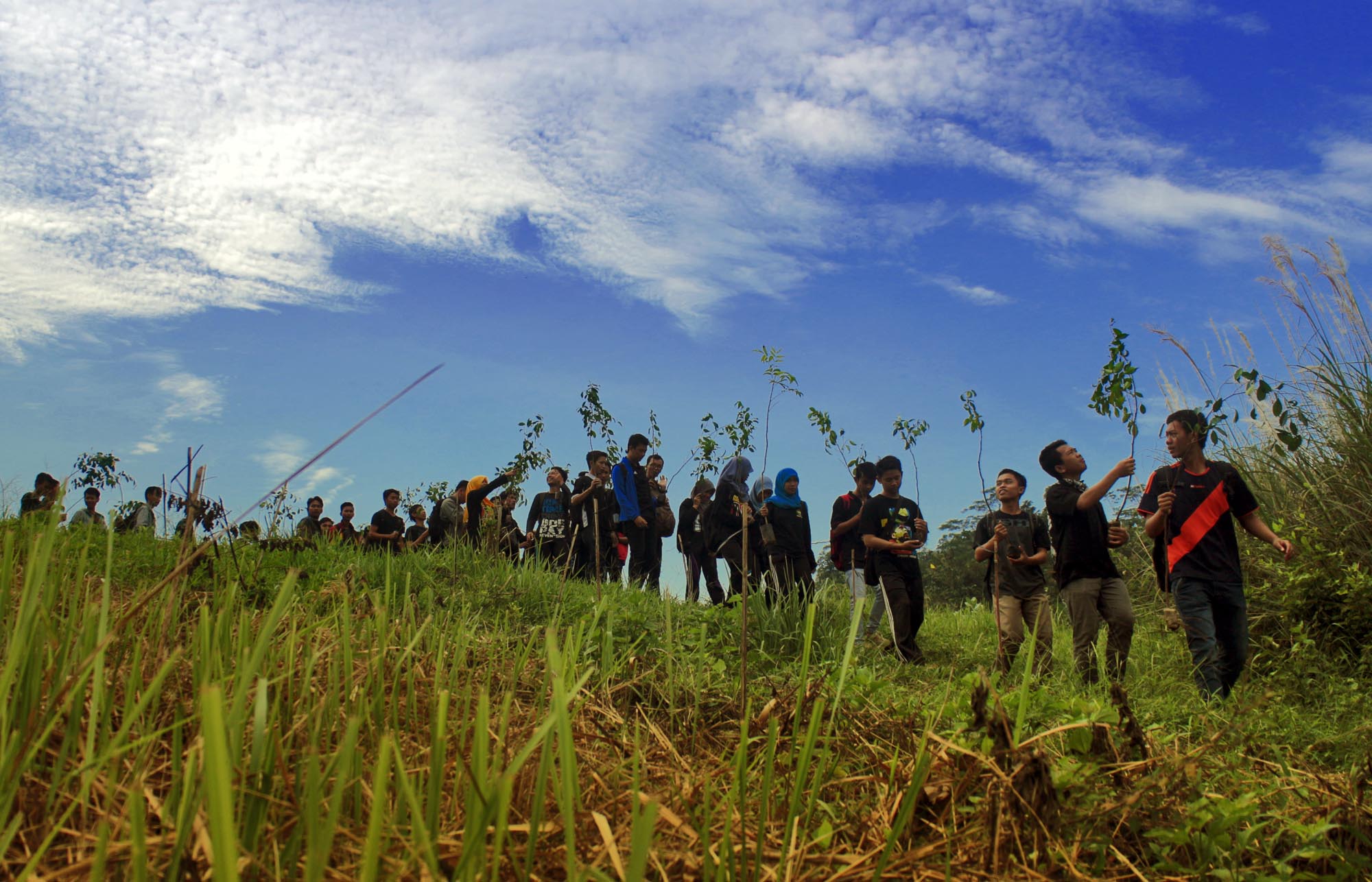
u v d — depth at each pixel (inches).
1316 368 311.7
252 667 62.7
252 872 59.2
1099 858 86.7
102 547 232.4
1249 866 93.5
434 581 258.1
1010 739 88.9
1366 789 106.7
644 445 435.5
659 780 99.7
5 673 64.7
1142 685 232.5
